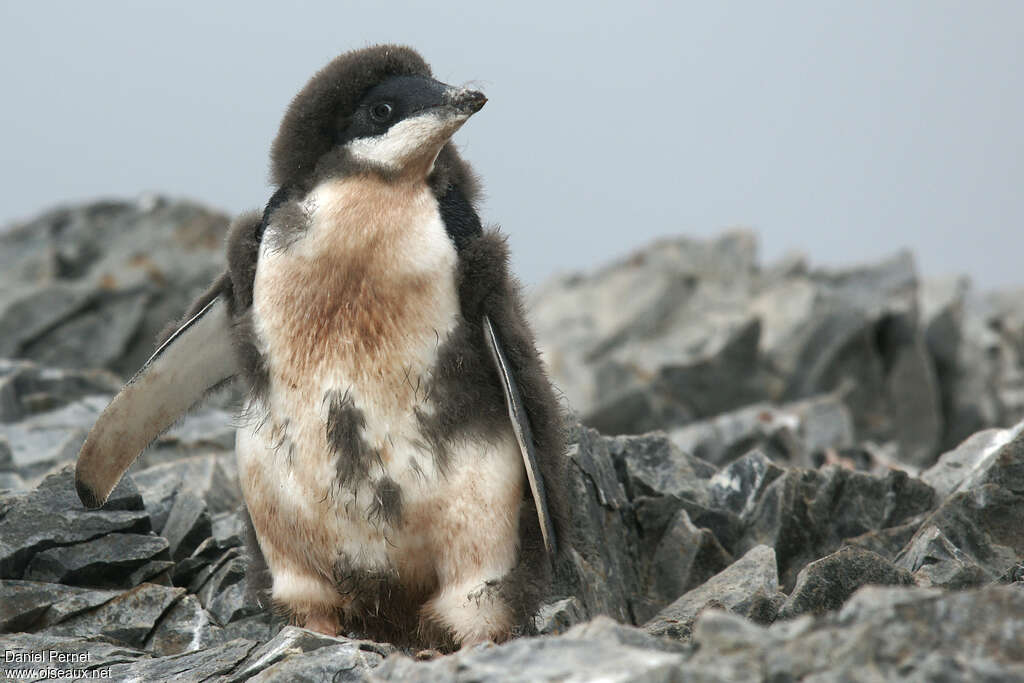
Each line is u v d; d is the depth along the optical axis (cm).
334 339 979
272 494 1006
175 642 1137
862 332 3125
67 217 3622
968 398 3145
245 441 1022
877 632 666
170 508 1334
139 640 1135
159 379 1105
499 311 1010
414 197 1014
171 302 3250
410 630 1062
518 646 778
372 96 1030
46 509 1202
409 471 975
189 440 1678
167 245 3406
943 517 1173
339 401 973
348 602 1030
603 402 2969
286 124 1067
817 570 1020
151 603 1153
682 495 1334
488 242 1015
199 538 1295
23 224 3628
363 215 991
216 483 1480
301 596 1025
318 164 1036
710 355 3062
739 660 668
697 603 1126
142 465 1598
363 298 980
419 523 984
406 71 1059
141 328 3192
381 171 1008
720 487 1355
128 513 1216
